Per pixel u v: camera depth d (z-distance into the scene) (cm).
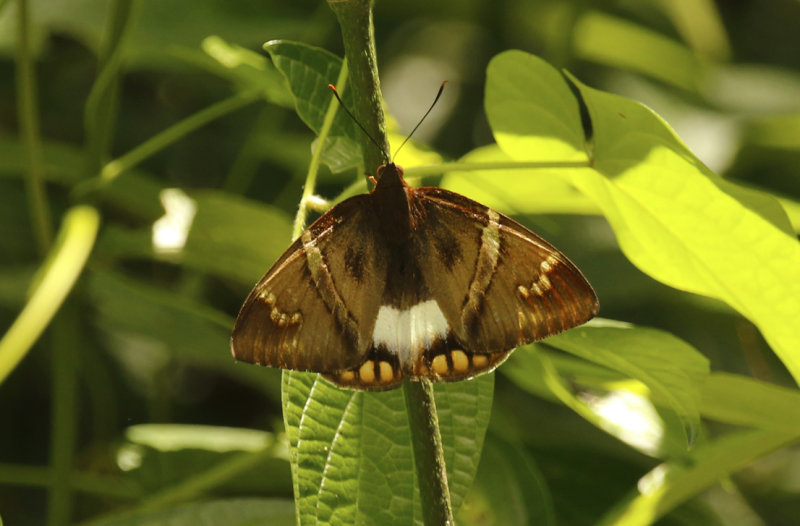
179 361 181
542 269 133
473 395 132
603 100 132
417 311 133
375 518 131
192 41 146
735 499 169
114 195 144
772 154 184
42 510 168
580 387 138
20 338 136
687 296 175
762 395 135
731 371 178
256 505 137
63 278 138
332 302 133
